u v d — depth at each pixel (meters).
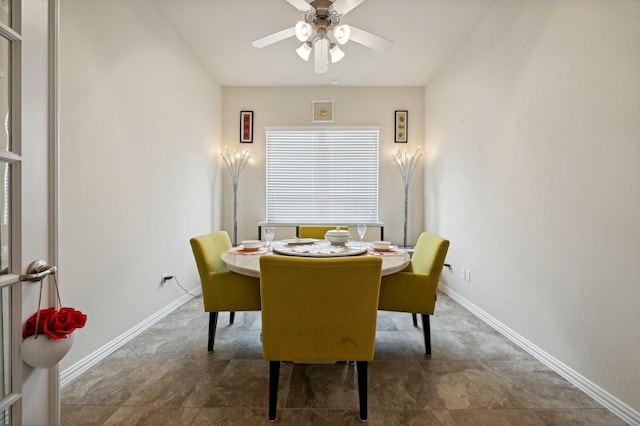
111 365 1.91
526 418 1.46
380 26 2.81
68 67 1.71
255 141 4.28
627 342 1.44
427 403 1.56
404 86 4.22
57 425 1.08
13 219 0.93
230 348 2.16
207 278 2.03
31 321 0.95
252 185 4.29
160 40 2.65
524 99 2.15
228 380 1.75
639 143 1.38
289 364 1.93
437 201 3.77
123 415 1.46
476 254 2.82
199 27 2.86
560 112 1.82
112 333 2.10
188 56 3.19
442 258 1.97
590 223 1.62
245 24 2.79
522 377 1.79
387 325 2.57
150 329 2.48
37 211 1.00
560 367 1.82
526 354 2.07
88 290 1.88
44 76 1.02
